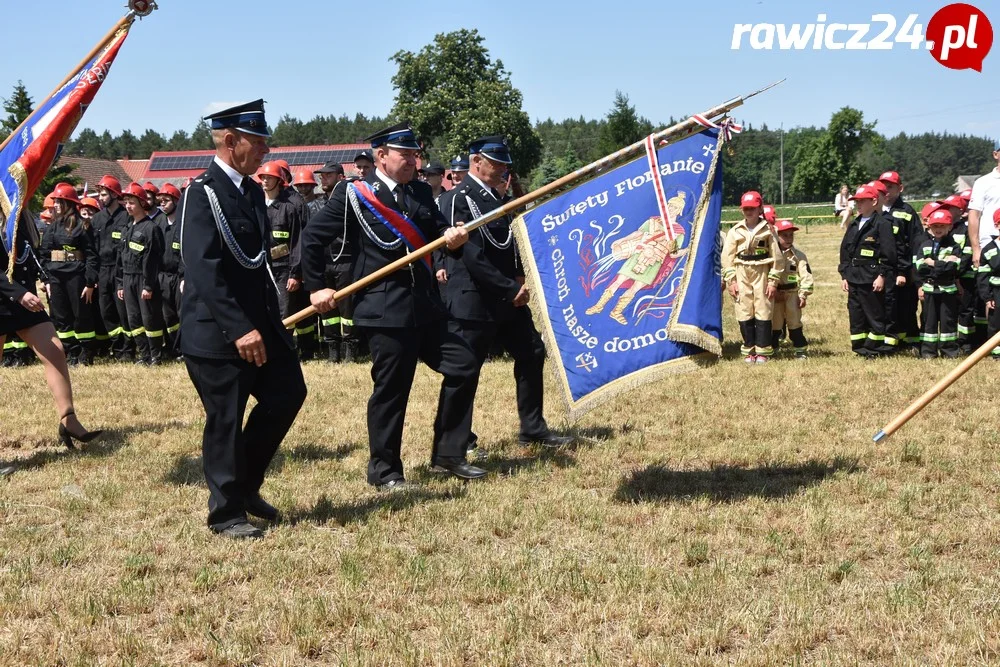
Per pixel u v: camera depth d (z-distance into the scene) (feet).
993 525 17.24
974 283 38.27
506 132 208.95
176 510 19.02
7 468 21.97
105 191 42.88
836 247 109.40
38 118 22.20
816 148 301.02
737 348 42.47
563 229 19.80
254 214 17.49
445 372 21.09
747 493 19.54
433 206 21.18
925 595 14.14
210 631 13.24
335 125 539.29
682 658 12.35
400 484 20.51
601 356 19.49
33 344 23.97
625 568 15.33
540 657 12.53
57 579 15.29
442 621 13.53
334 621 13.61
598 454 23.00
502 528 17.52
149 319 40.37
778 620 13.57
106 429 26.78
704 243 19.17
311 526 17.84
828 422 25.55
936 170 585.22
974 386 29.81
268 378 17.89
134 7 22.29
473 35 215.72
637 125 230.48
